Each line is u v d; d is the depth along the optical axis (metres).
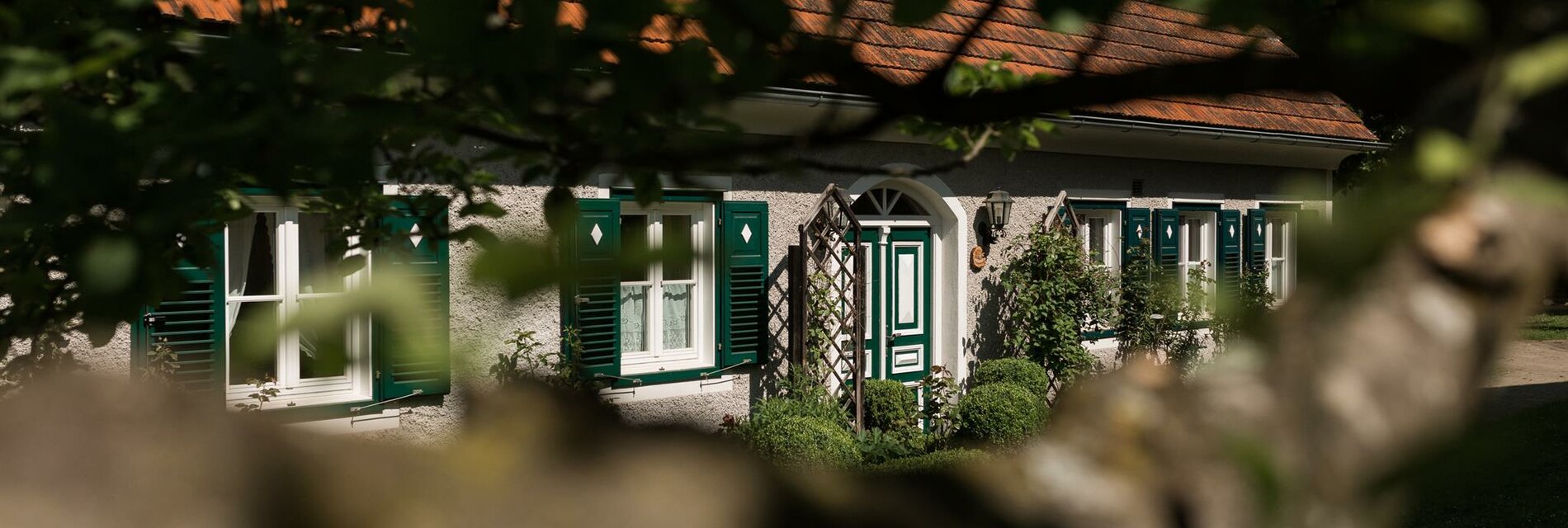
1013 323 11.52
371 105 1.25
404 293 0.63
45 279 1.81
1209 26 1.03
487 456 0.39
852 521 0.42
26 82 1.33
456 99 1.31
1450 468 0.46
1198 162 13.01
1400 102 0.77
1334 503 0.47
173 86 1.32
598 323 8.70
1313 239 0.49
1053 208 11.52
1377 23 0.77
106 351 6.63
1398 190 0.51
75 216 1.37
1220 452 0.48
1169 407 0.49
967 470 0.47
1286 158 13.80
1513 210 0.49
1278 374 0.49
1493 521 6.86
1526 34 0.53
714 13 1.11
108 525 0.35
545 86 1.15
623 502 0.39
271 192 1.31
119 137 1.23
